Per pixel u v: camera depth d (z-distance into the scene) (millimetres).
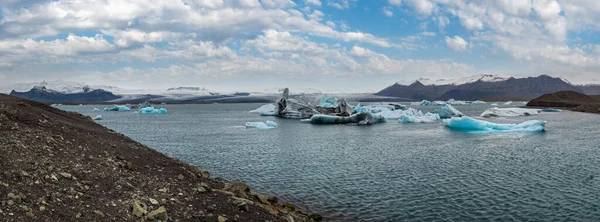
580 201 17859
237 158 31484
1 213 7867
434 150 35406
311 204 17719
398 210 16719
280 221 12539
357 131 57031
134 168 14555
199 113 139875
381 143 41812
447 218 15648
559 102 155625
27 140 13328
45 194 9422
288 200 18391
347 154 33562
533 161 28609
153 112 135250
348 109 84500
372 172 24953
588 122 68875
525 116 92625
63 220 8469
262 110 126688
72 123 22938
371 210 16734
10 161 10656
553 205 17281
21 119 16734
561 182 21578
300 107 96938
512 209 16766
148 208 10531
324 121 74062
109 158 14641
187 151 35938
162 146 40031
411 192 19672
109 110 156250
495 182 21688
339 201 18172
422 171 25094
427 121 74188
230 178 23438
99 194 10594
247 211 12469
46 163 11461
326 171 25469
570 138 43750
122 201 10492
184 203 11750
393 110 95938
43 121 18062
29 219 8039
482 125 55281
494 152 33562
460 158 30422
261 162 29422
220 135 52281
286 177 23641
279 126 67688
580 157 30250
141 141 45000
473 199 18281
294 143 42438
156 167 16156
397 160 29781
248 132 56625
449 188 20406
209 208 11719
